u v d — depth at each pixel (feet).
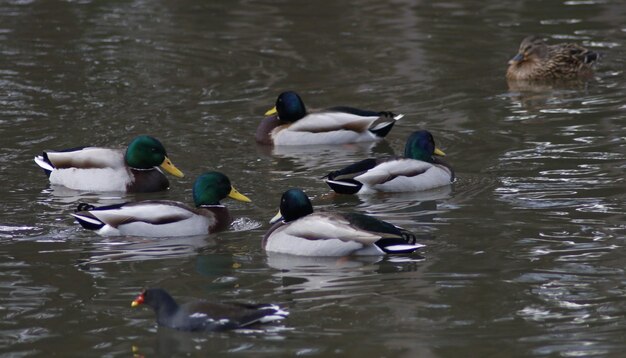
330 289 39.78
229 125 65.67
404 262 42.60
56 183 55.42
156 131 64.03
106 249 45.37
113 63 79.82
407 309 37.60
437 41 83.76
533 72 74.33
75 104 69.87
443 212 49.03
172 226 47.06
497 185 52.54
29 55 82.17
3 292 40.09
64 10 96.22
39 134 63.46
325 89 72.54
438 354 33.86
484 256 42.91
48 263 43.47
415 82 73.82
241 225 48.49
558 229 45.85
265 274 41.75
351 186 52.24
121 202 52.54
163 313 36.52
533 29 86.58
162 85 74.28
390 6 95.50
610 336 34.99
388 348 34.35
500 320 36.52
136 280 41.39
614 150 57.36
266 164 58.75
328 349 34.32
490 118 65.41
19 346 35.27
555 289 39.19
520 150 58.34
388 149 61.82
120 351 34.63
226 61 80.07
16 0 99.66
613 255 42.50
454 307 37.70
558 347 34.22
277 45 84.07
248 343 34.94
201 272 42.22
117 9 96.63
